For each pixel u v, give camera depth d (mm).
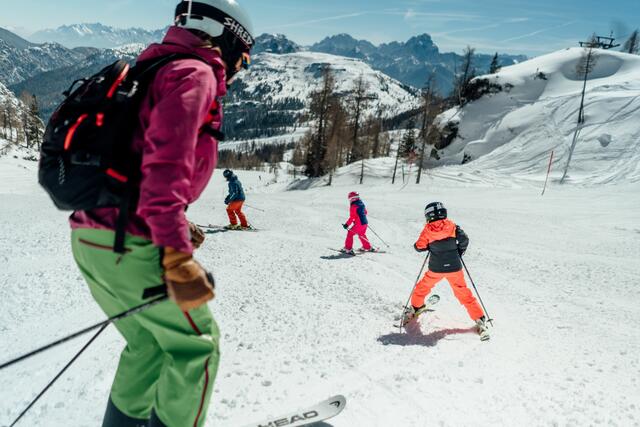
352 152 52031
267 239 11273
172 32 1584
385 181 41219
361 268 8203
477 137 48344
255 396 3137
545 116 44781
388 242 11703
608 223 15898
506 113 48531
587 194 26703
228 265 7934
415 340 4586
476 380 3615
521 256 10164
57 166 1388
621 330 5258
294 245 10594
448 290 6805
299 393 3225
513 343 4625
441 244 4852
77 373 3287
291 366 3701
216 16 1601
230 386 3273
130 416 1912
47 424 2646
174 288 1366
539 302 6445
